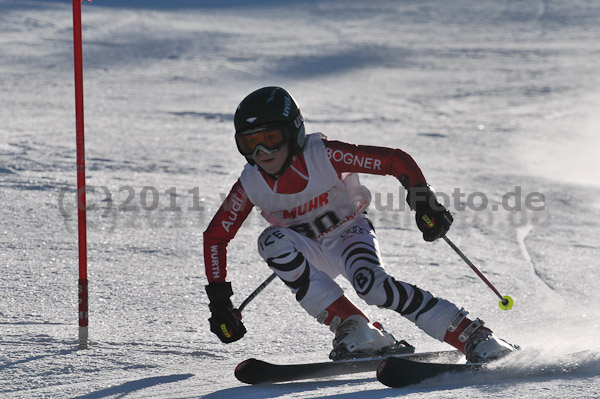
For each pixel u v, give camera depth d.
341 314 9.35
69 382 9.09
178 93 67.19
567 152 44.50
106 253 17.44
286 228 9.79
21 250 17.19
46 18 121.69
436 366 7.89
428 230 9.21
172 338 11.54
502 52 106.31
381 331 9.83
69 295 13.83
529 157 41.94
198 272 16.19
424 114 58.88
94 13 140.88
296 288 9.38
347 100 65.94
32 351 10.29
